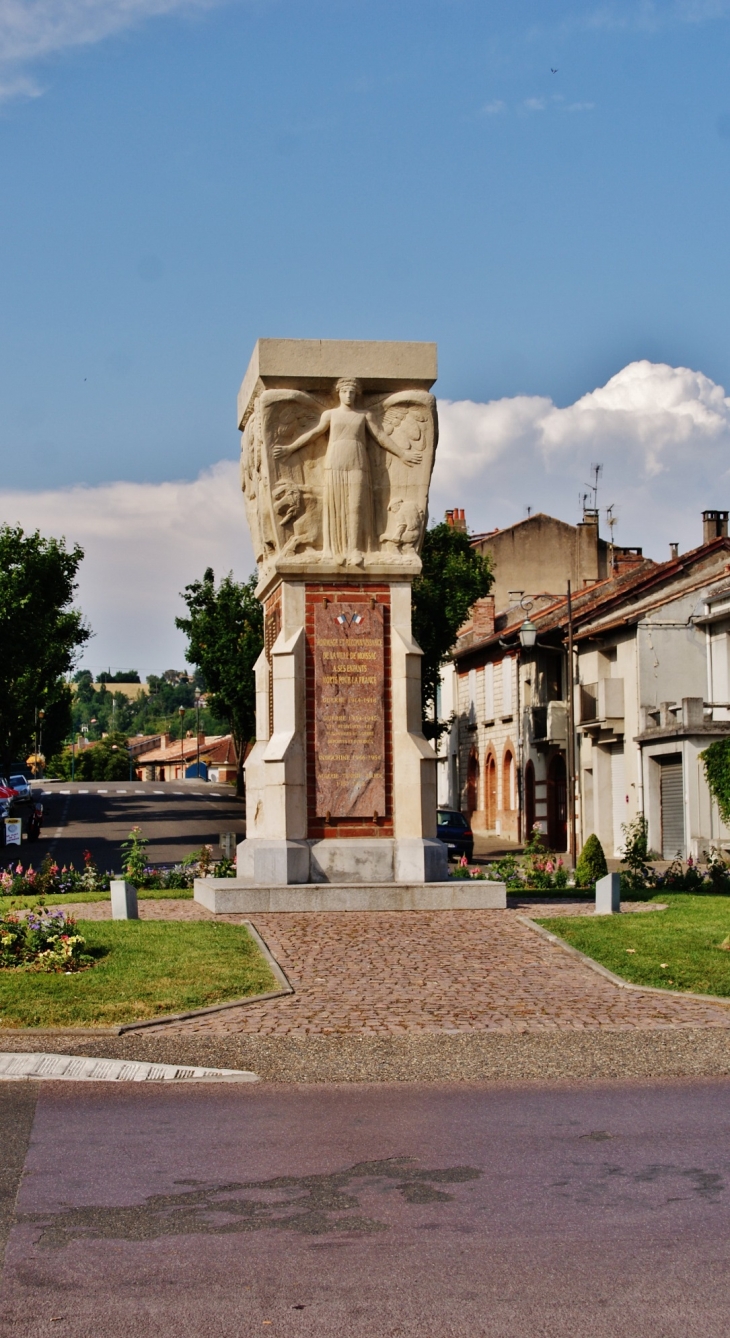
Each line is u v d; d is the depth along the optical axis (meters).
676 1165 8.14
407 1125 9.21
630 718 44.62
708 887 24.08
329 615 19.34
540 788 53.47
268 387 19.48
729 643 42.94
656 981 13.97
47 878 24.02
